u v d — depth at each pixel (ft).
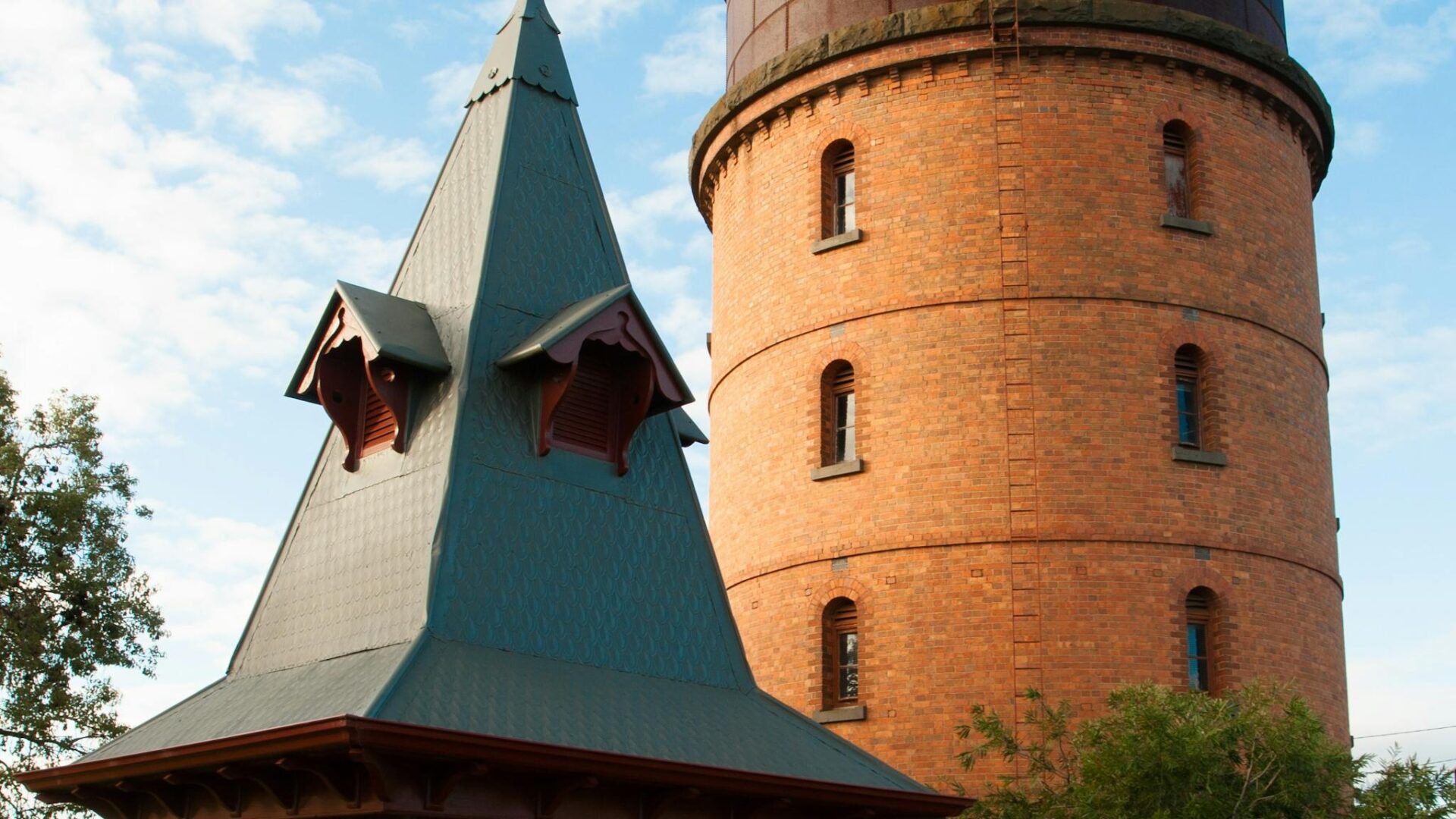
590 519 59.16
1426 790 73.51
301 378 62.49
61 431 123.54
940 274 98.02
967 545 93.35
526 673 52.80
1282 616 95.50
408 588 54.24
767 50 109.50
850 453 100.22
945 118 100.37
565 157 66.28
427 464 57.16
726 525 107.55
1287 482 98.53
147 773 51.49
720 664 60.54
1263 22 105.40
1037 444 93.97
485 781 48.06
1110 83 99.40
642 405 61.16
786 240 105.91
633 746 51.06
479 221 62.75
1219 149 100.99
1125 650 90.84
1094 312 95.86
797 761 55.83
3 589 117.70
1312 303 105.60
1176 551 93.04
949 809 58.75
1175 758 71.72
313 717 48.14
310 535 61.16
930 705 91.81
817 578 97.96
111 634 120.06
